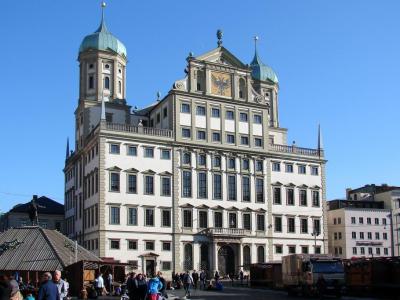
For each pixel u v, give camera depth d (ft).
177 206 332.39
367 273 200.54
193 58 353.72
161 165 333.01
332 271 191.62
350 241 412.16
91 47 373.40
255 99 371.56
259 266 283.18
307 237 369.71
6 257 217.36
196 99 350.64
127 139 325.21
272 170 367.04
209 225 339.98
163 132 336.70
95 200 322.96
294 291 210.38
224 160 352.08
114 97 373.40
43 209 458.09
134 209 321.32
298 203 371.35
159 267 321.52
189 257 331.36
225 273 339.77
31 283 198.08
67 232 401.49
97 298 185.06
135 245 318.04
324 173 383.65
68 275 195.31
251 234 350.02
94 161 330.13
